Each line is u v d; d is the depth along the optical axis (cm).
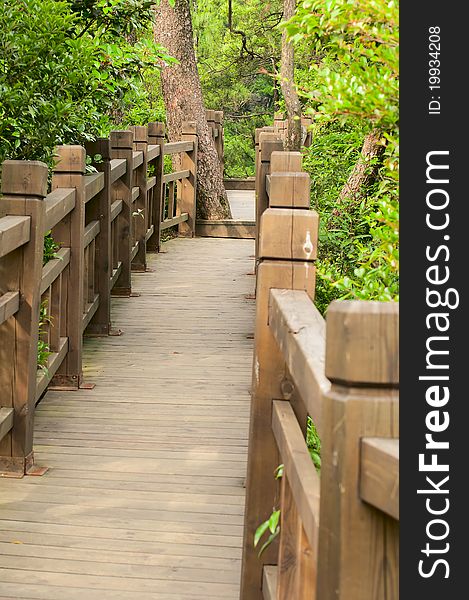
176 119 1067
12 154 469
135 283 766
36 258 370
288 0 691
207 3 1908
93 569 302
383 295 225
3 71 446
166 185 1037
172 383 510
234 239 1038
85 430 434
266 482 248
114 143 684
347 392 137
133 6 591
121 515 343
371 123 204
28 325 372
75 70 479
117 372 527
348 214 530
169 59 621
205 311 677
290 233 239
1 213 366
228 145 2016
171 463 395
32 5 445
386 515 137
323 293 494
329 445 140
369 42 219
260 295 242
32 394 382
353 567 137
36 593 285
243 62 1892
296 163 352
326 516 142
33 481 372
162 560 309
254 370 248
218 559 311
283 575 209
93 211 588
